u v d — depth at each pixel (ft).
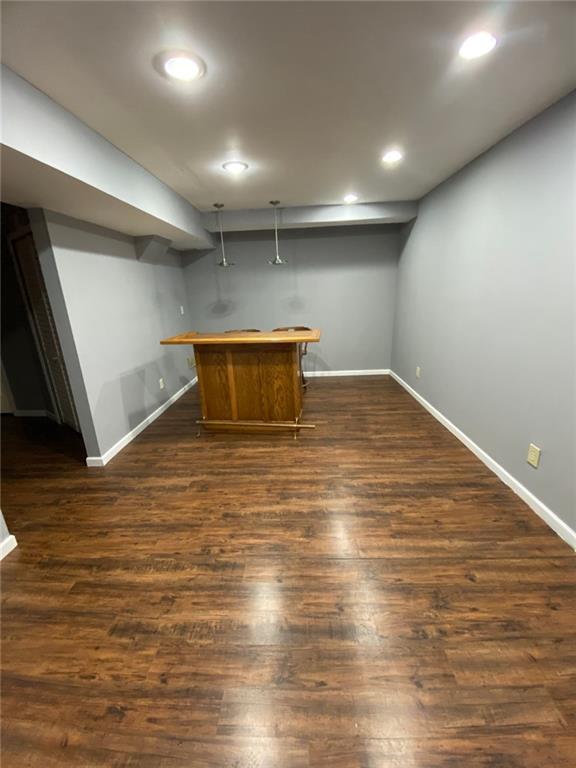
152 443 11.00
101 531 6.94
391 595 5.27
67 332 8.72
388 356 17.80
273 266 16.79
